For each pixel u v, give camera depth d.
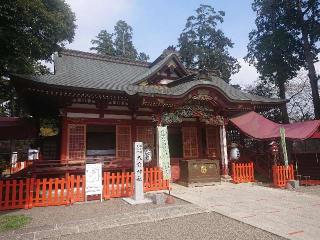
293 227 6.90
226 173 16.17
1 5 15.80
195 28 40.03
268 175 16.78
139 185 10.72
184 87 14.98
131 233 6.75
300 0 27.31
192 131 17.88
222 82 21.83
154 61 20.66
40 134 17.50
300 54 28.56
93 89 13.23
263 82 32.69
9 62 17.22
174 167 16.70
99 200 11.01
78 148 14.30
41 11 18.09
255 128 17.17
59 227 7.36
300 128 14.98
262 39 28.98
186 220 7.81
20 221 8.00
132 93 13.88
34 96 14.22
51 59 21.19
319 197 10.89
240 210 8.77
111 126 16.62
